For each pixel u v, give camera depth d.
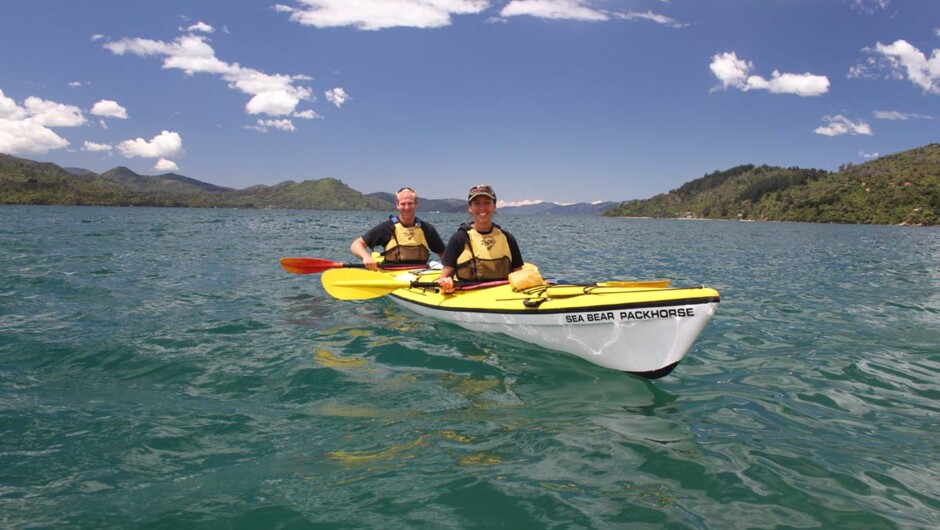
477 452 2.93
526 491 2.52
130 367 4.32
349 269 6.87
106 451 2.84
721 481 2.67
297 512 2.31
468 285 5.95
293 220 54.44
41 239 17.50
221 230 27.72
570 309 4.62
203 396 3.72
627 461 2.86
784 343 5.62
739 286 10.20
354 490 2.50
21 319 5.84
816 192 166.12
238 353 4.77
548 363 4.60
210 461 2.77
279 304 7.14
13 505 2.31
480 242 5.89
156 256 13.12
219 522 2.22
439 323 6.03
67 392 3.73
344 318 6.30
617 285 5.12
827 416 3.61
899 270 14.09
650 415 3.54
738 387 4.18
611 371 4.45
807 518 2.35
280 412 3.46
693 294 3.95
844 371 4.64
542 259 15.33
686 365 4.77
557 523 2.26
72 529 2.14
